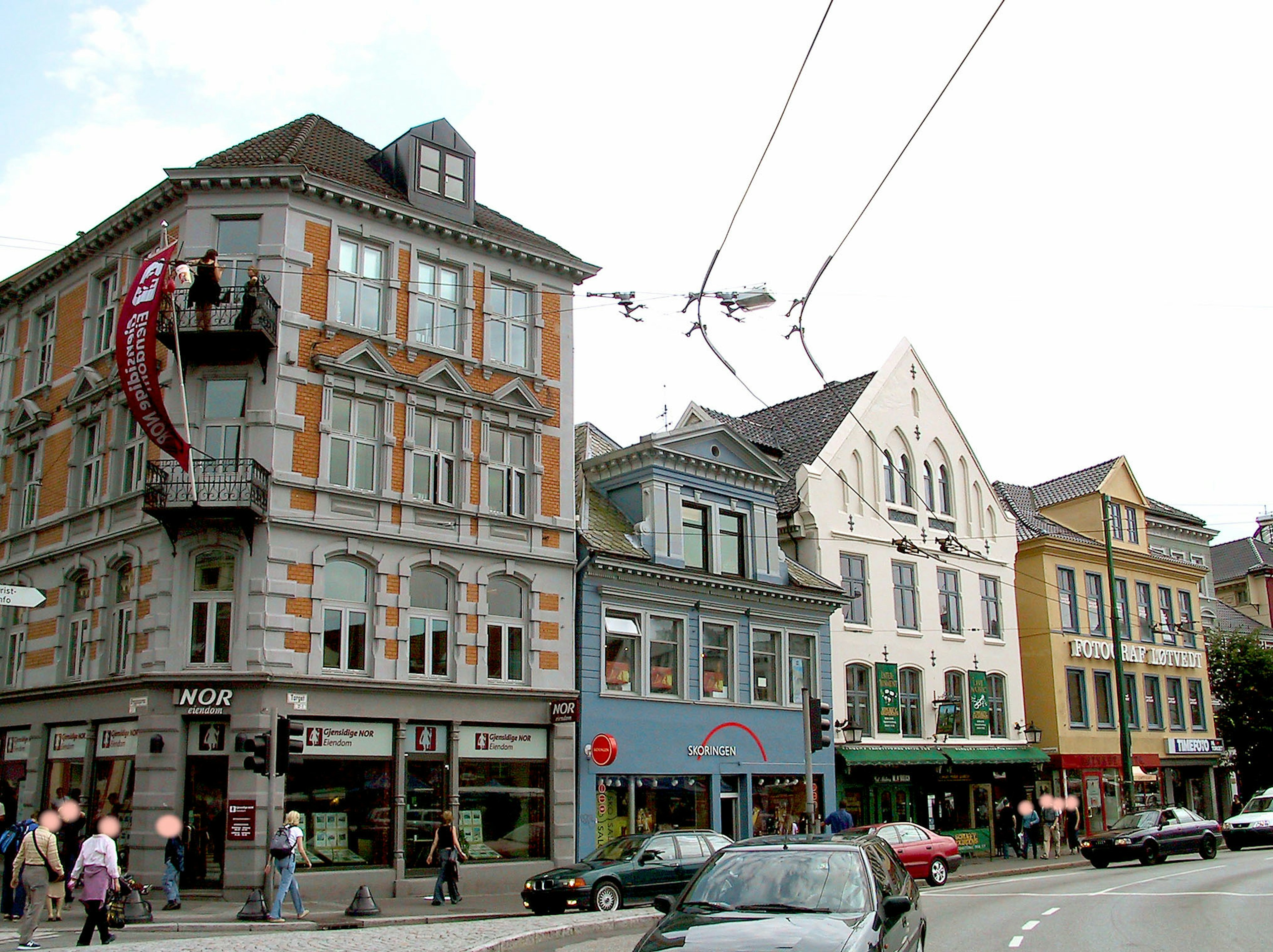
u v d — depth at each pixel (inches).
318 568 903.1
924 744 1391.5
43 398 1094.4
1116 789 1651.1
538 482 1065.5
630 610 1122.7
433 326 1023.0
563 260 1111.6
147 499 871.1
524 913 808.9
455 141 1072.2
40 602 697.6
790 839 434.9
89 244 1047.0
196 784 858.8
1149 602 1831.9
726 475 1250.6
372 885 887.1
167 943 548.4
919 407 1533.0
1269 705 1898.4
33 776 979.9
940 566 1491.1
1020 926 657.0
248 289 876.0
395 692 927.0
